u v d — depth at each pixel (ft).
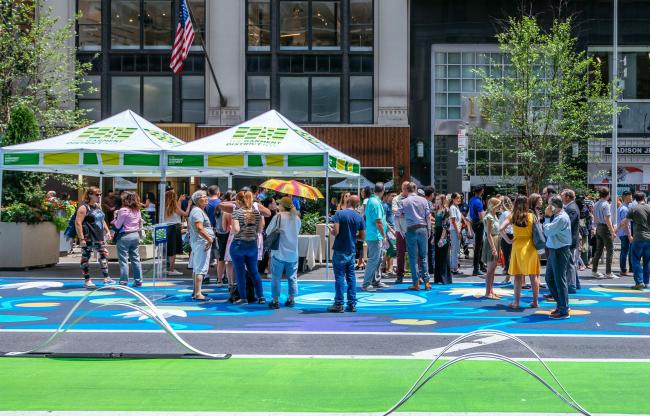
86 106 96.17
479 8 96.07
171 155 48.93
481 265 58.18
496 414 18.67
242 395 20.62
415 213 45.47
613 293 44.98
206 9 95.55
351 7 96.43
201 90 96.17
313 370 23.82
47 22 84.43
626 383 22.13
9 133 64.18
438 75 96.63
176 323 33.45
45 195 63.16
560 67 71.77
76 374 23.31
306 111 96.27
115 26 96.43
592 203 63.57
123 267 45.19
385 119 94.94
